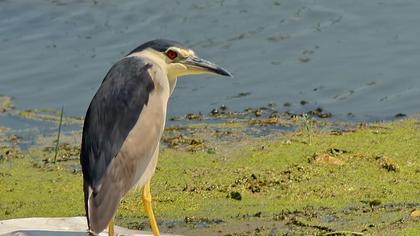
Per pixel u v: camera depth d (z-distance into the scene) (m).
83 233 10.95
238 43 17.31
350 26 17.66
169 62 10.90
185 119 15.02
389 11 18.08
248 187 12.50
